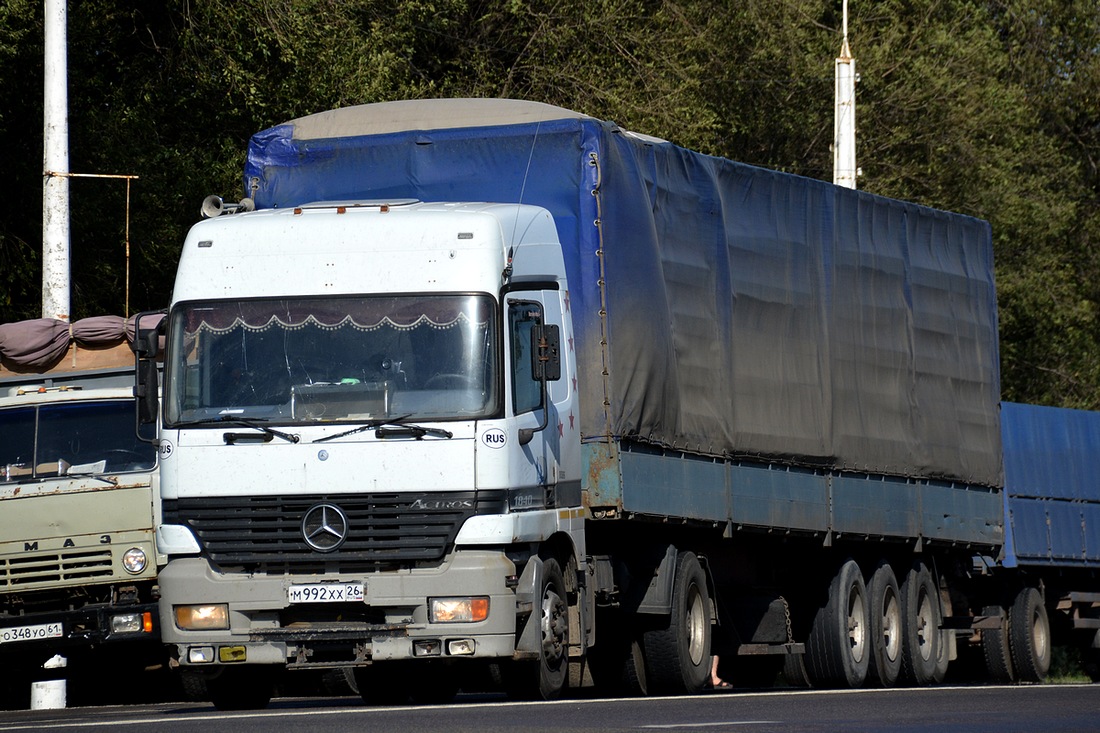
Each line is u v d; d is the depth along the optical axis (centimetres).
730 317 5253
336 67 8150
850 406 5972
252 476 4016
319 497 3994
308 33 7962
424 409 3994
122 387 5362
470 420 3981
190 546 4044
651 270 4816
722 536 5200
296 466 4000
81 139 7800
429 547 3966
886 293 6306
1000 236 12950
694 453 4997
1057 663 9319
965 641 7762
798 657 6181
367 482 3981
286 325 4084
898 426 6309
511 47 10431
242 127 8162
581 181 4662
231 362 4084
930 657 6725
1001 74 14400
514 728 3102
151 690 6419
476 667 4894
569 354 4462
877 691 4988
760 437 5378
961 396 6838
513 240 4206
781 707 3856
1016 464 7919
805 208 5784
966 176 12362
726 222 5300
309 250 4122
